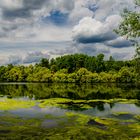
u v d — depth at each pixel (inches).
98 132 975.0
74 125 1088.8
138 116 1311.5
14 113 1352.1
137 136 927.0
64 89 3314.5
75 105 1716.3
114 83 4985.2
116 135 937.5
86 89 3289.9
